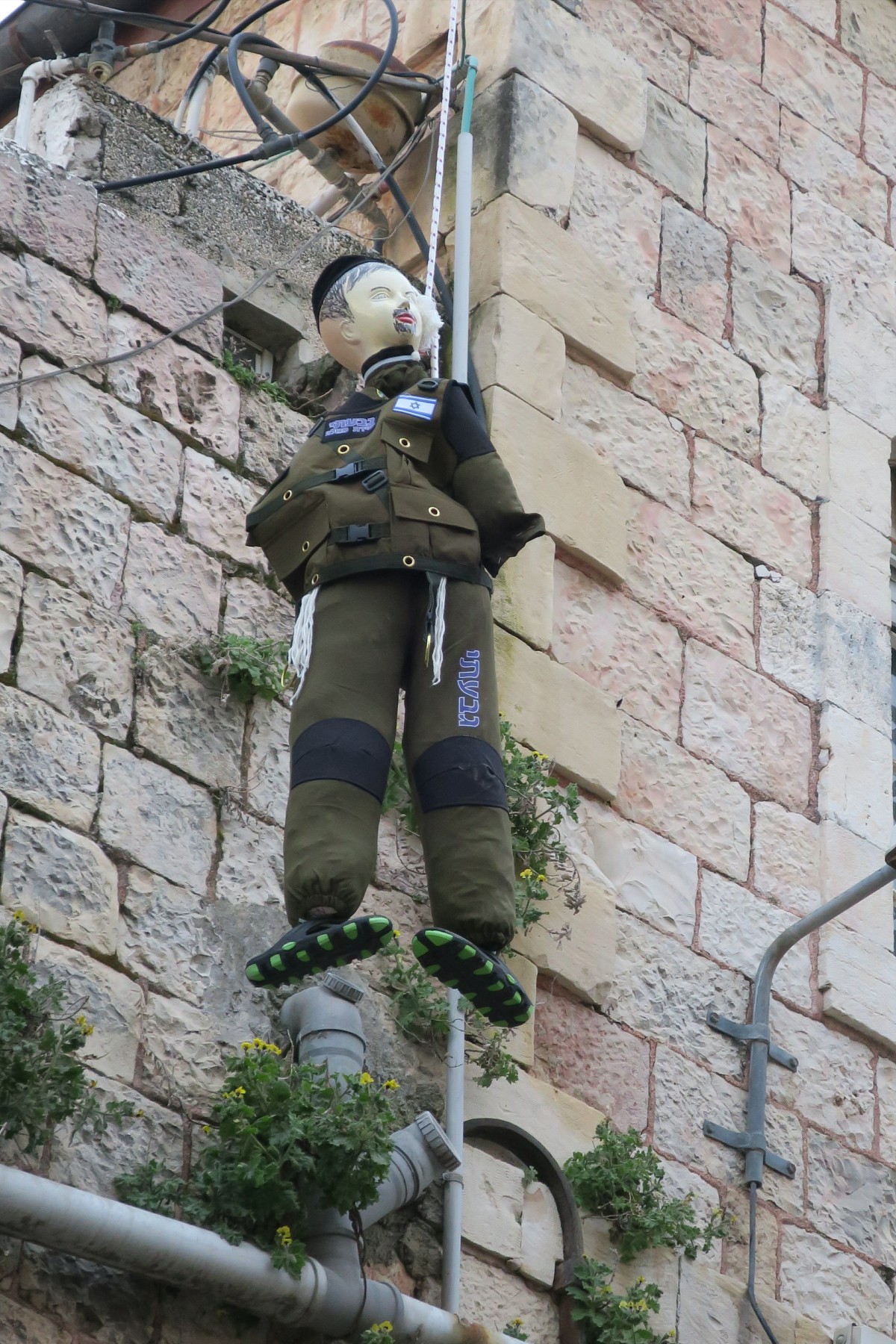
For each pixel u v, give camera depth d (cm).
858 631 2967
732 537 2920
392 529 2028
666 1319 2378
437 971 1916
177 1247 1973
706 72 3212
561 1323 2311
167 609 2341
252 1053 2155
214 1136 2108
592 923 2531
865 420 3133
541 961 2477
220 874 2252
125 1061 2106
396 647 2033
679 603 2820
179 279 2519
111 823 2195
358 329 2183
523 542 2069
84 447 2350
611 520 2783
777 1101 2611
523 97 2947
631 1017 2533
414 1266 2219
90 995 2111
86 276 2436
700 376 2989
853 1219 2603
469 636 2034
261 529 2089
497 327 2773
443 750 2000
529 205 2886
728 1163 2531
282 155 2820
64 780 2183
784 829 2783
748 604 2894
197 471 2433
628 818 2645
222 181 2673
